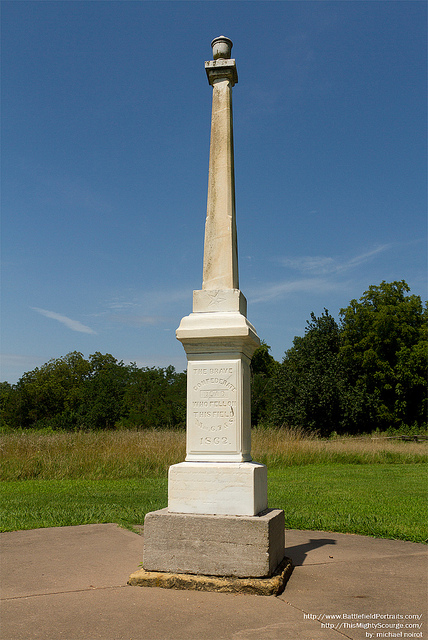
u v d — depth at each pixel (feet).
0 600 13.50
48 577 15.52
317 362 144.66
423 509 30.63
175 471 15.81
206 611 12.67
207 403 16.44
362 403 142.10
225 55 18.99
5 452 51.29
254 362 203.82
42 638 11.14
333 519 26.50
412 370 144.25
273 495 37.37
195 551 14.74
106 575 15.69
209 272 17.75
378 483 46.14
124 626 11.75
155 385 176.76
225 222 17.90
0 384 333.62
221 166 18.33
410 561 17.71
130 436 61.36
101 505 31.32
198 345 16.69
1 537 21.76
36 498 34.91
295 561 17.67
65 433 63.00
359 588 14.56
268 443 71.00
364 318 155.02
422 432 123.13
